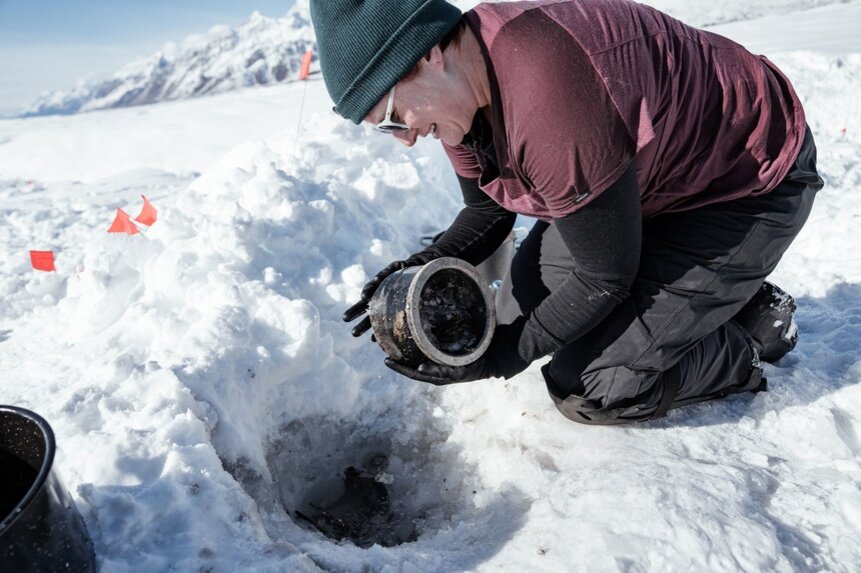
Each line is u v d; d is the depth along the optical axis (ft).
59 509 3.92
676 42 4.71
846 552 4.70
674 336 5.61
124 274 8.39
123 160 35.37
